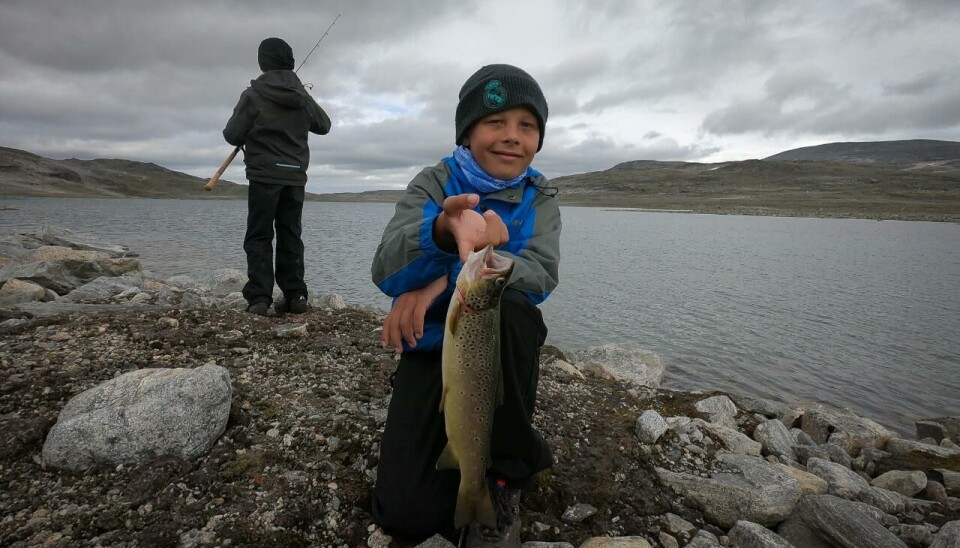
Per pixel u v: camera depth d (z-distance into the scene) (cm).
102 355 180
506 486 114
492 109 113
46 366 168
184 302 326
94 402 134
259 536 110
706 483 146
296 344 210
